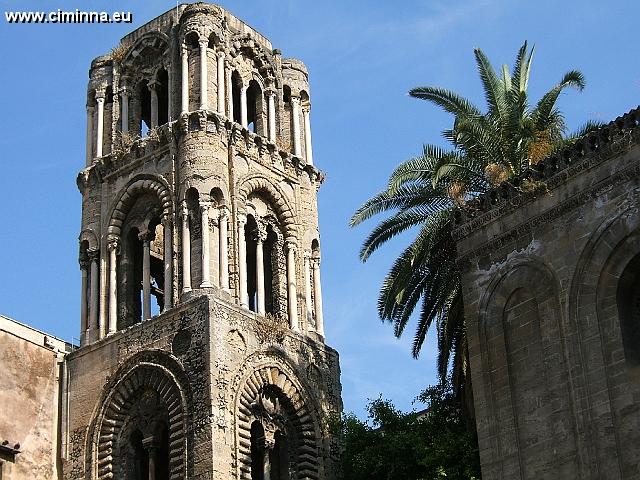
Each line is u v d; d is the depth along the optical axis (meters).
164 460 57.41
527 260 43.59
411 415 55.56
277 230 63.72
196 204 60.09
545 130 49.81
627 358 39.91
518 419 42.03
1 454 55.28
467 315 44.72
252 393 56.34
